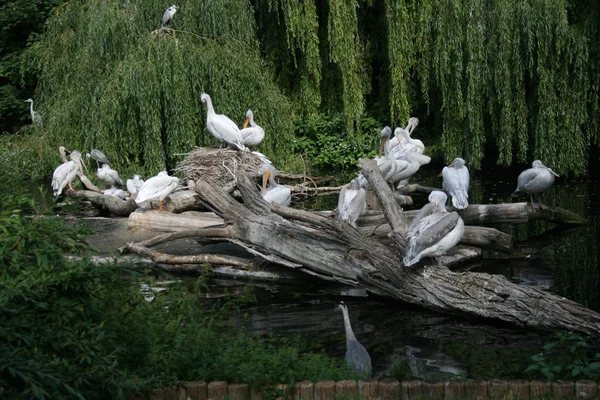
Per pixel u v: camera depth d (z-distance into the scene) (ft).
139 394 17.01
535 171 41.65
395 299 29.99
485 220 40.86
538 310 25.84
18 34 83.66
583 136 56.24
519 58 55.77
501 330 26.18
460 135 59.93
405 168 43.96
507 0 56.08
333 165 68.69
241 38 60.39
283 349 19.80
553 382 17.98
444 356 23.65
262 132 55.88
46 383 14.83
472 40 56.59
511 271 33.55
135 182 47.52
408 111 64.69
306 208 48.88
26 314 16.01
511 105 56.59
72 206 50.90
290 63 71.05
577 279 31.78
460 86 57.98
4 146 61.52
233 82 57.82
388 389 17.84
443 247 27.73
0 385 14.62
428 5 62.49
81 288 17.12
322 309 29.25
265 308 29.48
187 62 56.13
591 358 22.81
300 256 31.45
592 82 56.70
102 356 16.35
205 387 17.63
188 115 55.62
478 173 62.44
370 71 72.43
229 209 33.71
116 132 55.36
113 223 42.75
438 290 28.04
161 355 17.94
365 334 26.11
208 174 50.83
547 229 41.96
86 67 56.24
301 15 64.34
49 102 60.70
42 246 17.48
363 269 29.89
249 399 17.71
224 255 34.78
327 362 20.40
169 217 39.93
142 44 56.03
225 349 19.45
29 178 59.77
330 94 71.15
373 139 69.92
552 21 54.54
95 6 56.90
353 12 64.13
